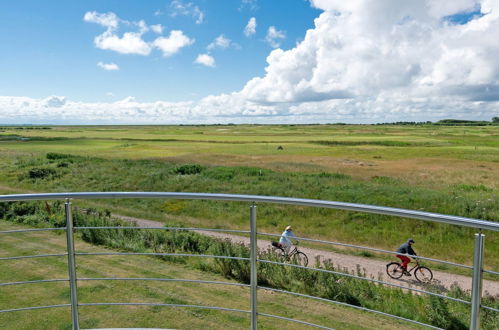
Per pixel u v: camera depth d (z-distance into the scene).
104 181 32.94
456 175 36.25
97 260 6.81
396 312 5.80
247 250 7.78
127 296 4.89
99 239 8.48
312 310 5.04
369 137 118.94
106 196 2.42
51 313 4.18
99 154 56.62
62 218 12.00
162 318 4.11
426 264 12.58
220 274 6.50
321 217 19.66
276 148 72.62
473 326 1.85
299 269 6.89
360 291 6.74
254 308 2.56
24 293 4.92
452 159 52.00
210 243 9.46
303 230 18.03
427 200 22.53
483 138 107.31
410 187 28.55
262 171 36.41
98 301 4.68
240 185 30.38
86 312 4.23
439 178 34.41
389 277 10.83
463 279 11.18
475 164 45.94
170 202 22.81
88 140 100.25
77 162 42.81
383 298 6.59
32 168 37.72
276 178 33.03
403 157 55.22
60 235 9.18
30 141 94.38
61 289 5.09
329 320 4.75
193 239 9.56
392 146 78.75
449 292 8.02
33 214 13.20
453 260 13.95
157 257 7.27
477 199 22.77
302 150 68.12
